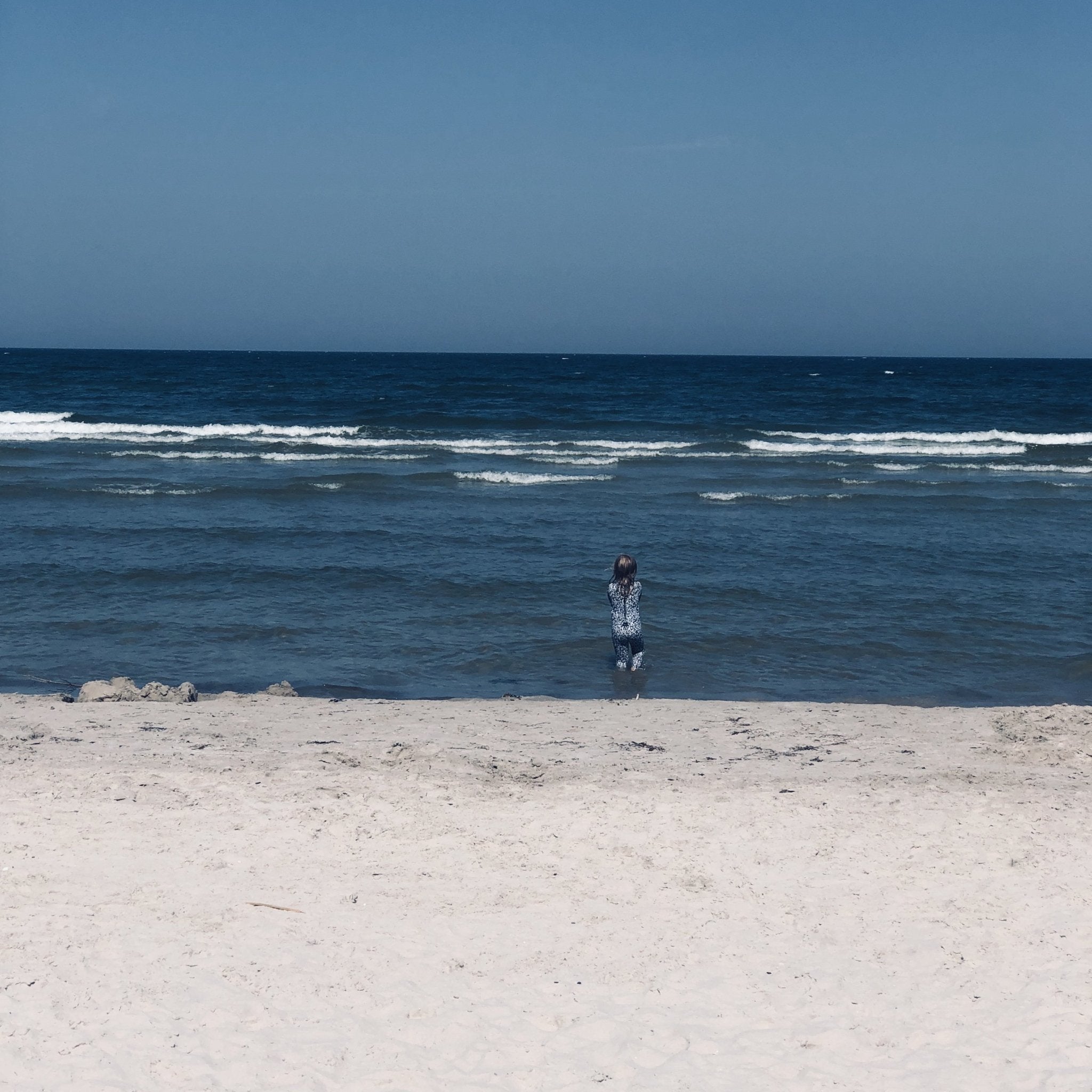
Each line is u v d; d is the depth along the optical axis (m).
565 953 4.99
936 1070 4.16
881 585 16.02
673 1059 4.24
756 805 6.79
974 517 22.50
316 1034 4.36
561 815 6.57
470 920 5.28
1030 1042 4.34
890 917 5.35
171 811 6.52
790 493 25.84
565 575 16.45
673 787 7.17
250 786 7.00
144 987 4.62
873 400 61.47
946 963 4.93
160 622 13.55
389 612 14.28
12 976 4.66
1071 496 25.84
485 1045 4.31
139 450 32.44
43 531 19.05
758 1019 4.51
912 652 12.77
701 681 11.62
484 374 98.12
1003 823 6.48
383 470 29.16
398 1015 4.49
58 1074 4.05
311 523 20.58
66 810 6.48
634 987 4.73
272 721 9.23
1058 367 159.62
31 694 10.34
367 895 5.51
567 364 148.62
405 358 197.25
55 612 13.90
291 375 89.25
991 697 11.16
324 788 7.01
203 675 11.57
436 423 43.22
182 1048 4.24
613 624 11.98
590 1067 4.18
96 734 8.55
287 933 5.11
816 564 17.48
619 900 5.51
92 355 179.38
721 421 46.88
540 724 9.33
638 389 72.50
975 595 15.52
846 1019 4.52
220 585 15.42
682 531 20.33
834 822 6.50
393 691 11.16
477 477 27.47
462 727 9.12
